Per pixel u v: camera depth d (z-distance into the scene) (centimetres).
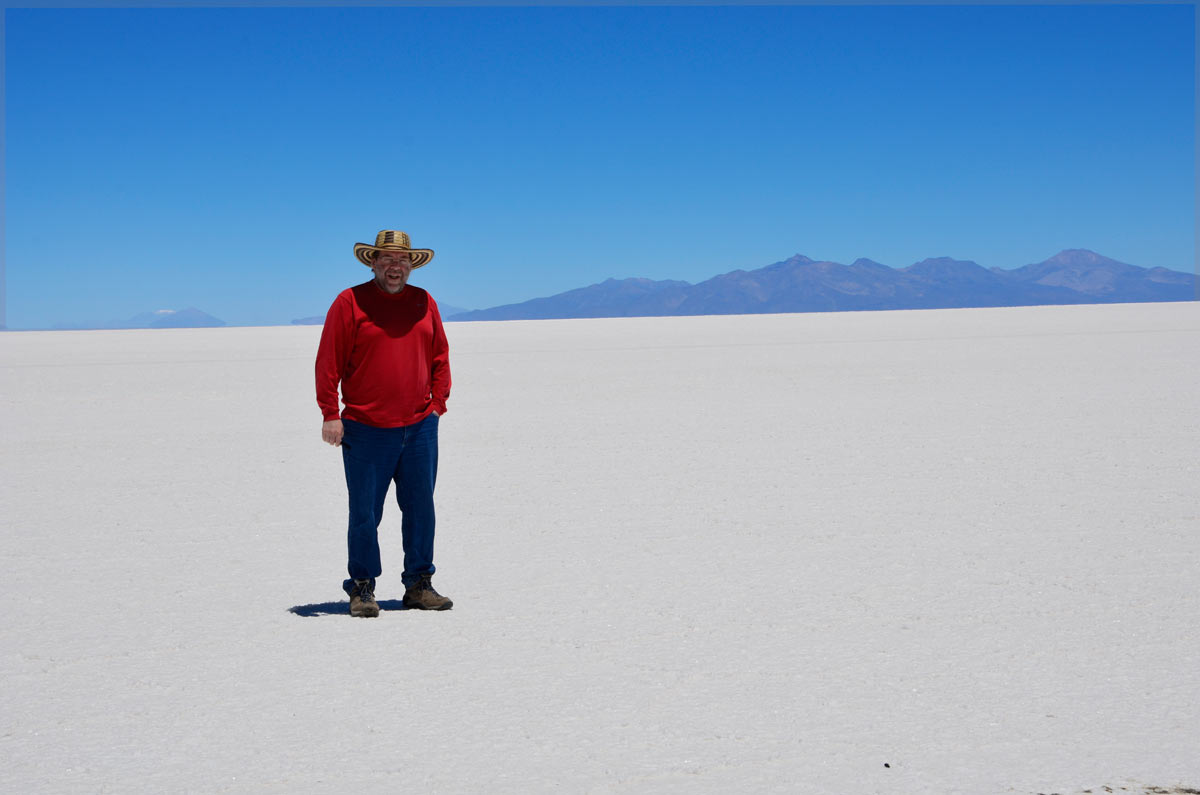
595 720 385
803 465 1030
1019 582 580
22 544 723
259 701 410
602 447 1189
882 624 505
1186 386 1759
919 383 1945
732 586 584
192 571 644
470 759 350
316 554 692
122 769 346
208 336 5981
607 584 595
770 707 396
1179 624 498
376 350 547
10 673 448
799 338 3972
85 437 1336
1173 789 320
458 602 564
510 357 3061
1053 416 1391
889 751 353
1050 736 364
